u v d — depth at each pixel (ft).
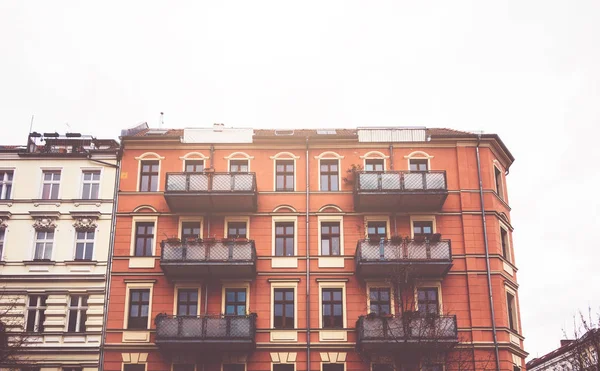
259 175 118.93
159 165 119.85
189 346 104.68
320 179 119.14
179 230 115.14
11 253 113.29
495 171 124.06
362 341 103.24
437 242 108.99
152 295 110.93
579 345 119.34
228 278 111.86
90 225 115.03
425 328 101.30
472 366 105.70
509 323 114.32
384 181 112.06
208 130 121.19
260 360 107.24
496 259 113.39
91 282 111.75
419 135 121.08
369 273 111.04
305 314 110.01
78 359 107.14
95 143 122.72
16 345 103.19
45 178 119.34
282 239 115.44
